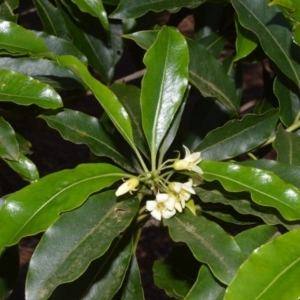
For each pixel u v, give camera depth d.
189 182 0.61
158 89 0.64
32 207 0.57
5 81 0.62
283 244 0.55
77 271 0.56
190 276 0.74
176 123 0.65
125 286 0.66
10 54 0.65
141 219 0.67
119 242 0.63
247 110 0.99
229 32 0.83
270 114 0.69
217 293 0.58
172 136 0.65
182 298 0.73
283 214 0.59
